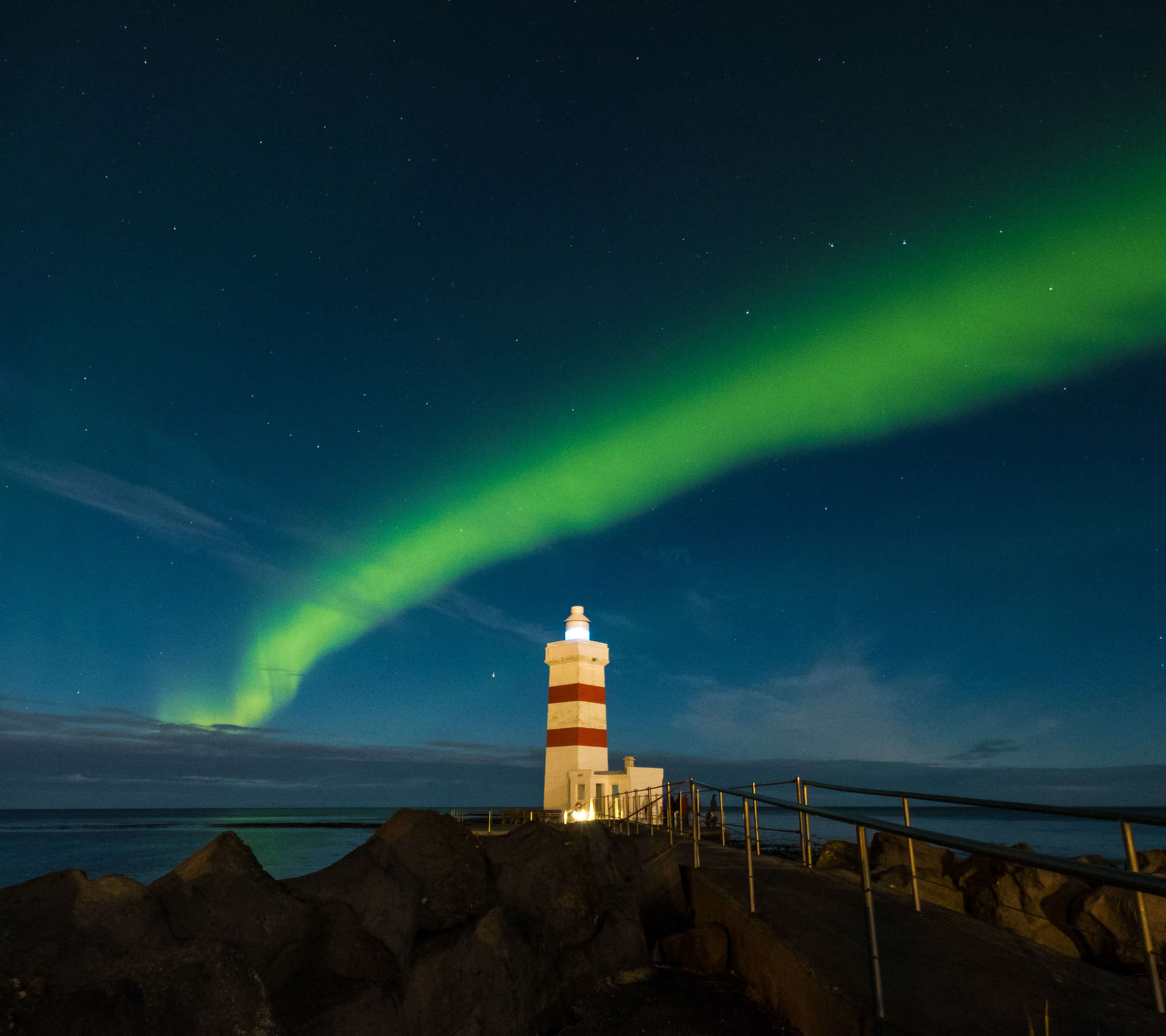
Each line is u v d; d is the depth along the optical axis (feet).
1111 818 16.99
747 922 25.71
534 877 28.40
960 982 17.99
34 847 233.35
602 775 92.68
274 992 17.07
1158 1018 15.47
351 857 21.95
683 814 65.98
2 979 12.58
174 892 17.04
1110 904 28.32
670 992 25.39
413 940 21.31
